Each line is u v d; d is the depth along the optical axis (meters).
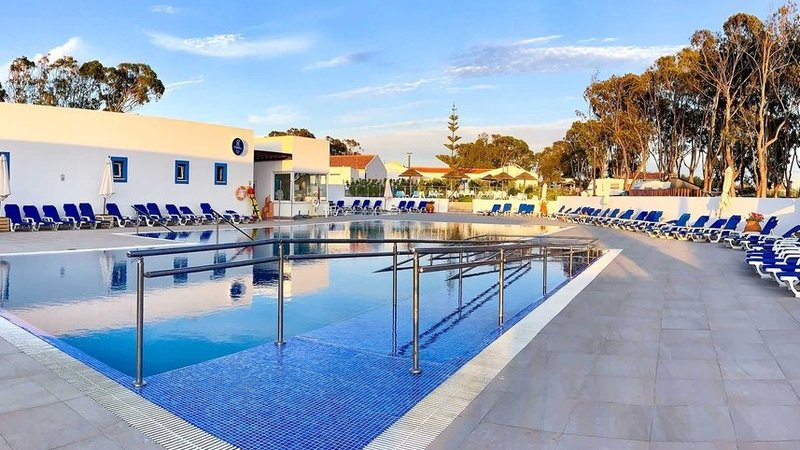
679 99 37.12
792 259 8.83
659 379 4.10
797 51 27.47
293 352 4.98
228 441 3.09
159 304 7.36
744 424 3.29
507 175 38.22
